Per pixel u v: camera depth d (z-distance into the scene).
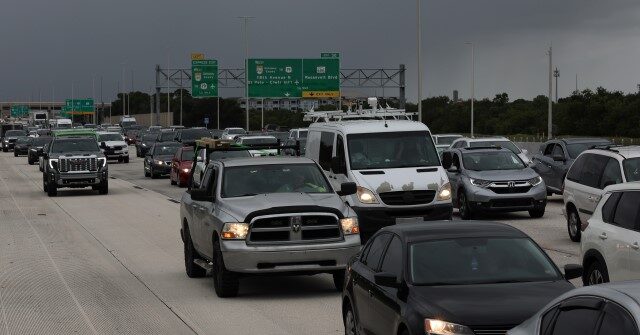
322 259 18.56
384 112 34.12
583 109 118.38
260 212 18.59
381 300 12.23
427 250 12.27
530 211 33.84
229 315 17.48
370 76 117.69
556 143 40.09
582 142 39.44
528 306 10.78
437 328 10.66
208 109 185.50
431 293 11.41
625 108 111.56
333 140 28.25
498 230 12.73
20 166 86.88
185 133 81.25
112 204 45.00
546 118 130.75
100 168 50.97
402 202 26.59
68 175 50.56
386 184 26.53
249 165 20.52
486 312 10.69
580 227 26.17
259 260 18.42
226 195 19.91
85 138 52.94
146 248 28.30
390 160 27.38
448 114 157.25
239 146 23.19
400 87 118.00
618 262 15.52
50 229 34.44
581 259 17.02
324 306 18.06
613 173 24.36
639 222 15.30
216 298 19.36
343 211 18.92
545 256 12.30
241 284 21.08
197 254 22.22
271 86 106.12
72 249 28.36
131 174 71.75
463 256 12.16
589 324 7.68
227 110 186.25
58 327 16.80
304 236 18.66
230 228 18.67
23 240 31.11
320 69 106.31
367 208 26.41
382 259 12.91
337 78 106.31
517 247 12.37
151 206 43.31
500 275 11.88
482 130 146.38
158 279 22.25
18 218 39.06
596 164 25.33
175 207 42.50
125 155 90.25
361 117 34.03
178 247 28.42
